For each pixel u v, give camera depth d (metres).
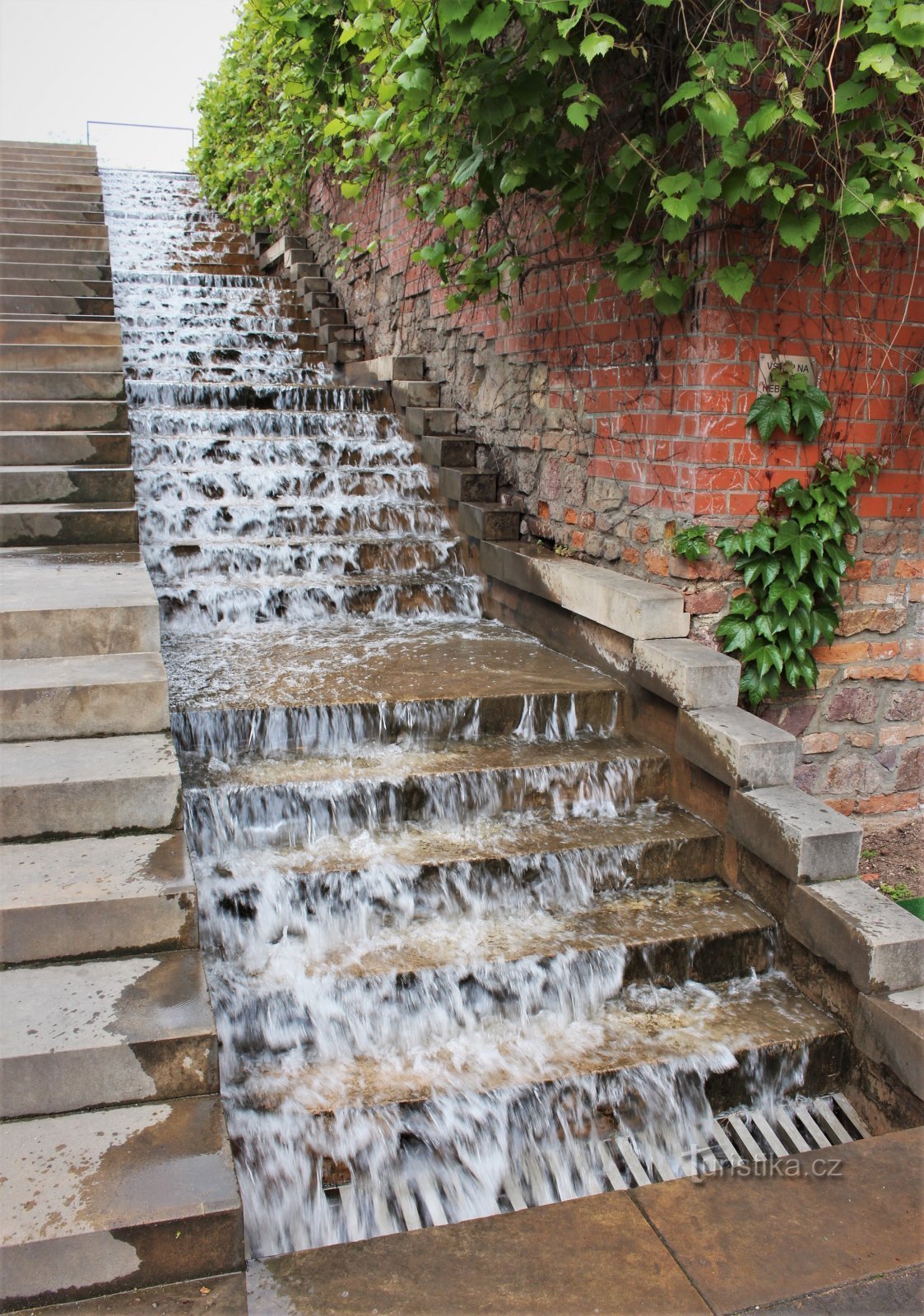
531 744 3.77
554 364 4.65
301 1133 2.36
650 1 2.94
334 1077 2.56
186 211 10.27
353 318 7.57
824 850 3.02
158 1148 1.95
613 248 3.92
